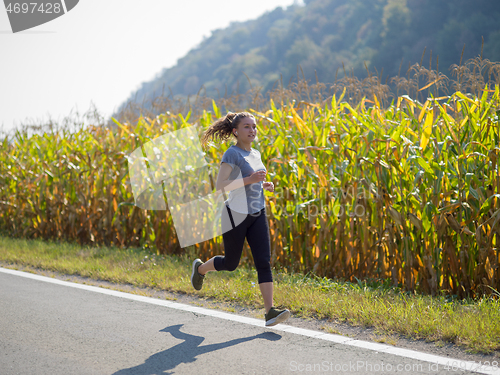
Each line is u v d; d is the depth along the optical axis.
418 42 42.91
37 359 3.12
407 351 3.15
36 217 9.17
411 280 4.86
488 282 4.46
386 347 3.23
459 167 4.54
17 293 4.94
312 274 5.49
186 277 5.37
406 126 5.20
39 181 8.88
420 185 4.76
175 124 7.46
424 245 4.70
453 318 3.55
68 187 8.51
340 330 3.63
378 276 5.20
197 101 8.20
